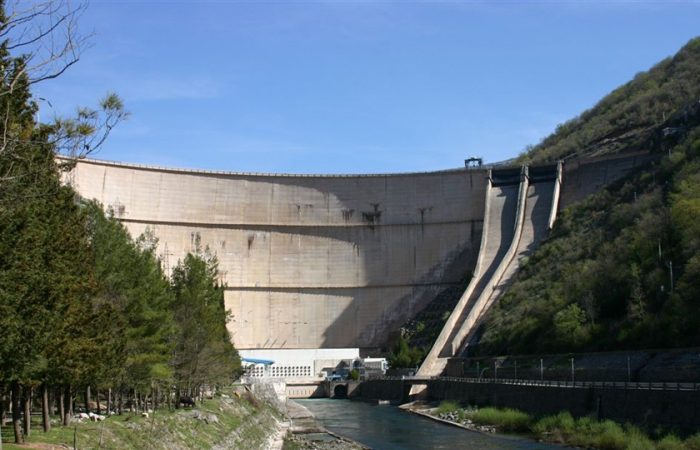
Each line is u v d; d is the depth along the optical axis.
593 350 92.94
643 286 95.00
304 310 178.00
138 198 168.38
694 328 79.06
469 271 174.50
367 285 180.38
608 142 179.25
